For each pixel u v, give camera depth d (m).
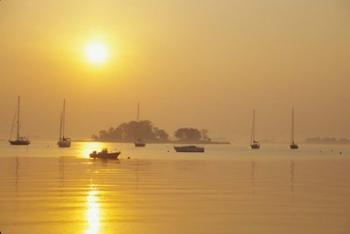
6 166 127.50
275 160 186.62
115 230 45.41
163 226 47.12
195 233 44.56
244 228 46.59
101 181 87.44
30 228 45.81
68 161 155.12
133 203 60.31
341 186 83.81
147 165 140.25
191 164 149.12
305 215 53.22
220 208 57.16
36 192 69.75
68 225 47.12
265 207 58.28
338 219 51.09
